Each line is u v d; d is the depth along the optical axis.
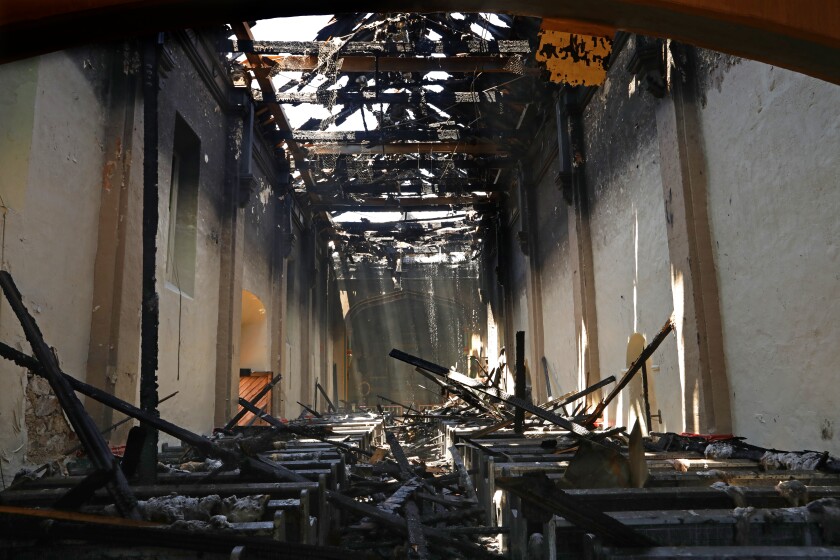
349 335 28.36
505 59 10.20
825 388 4.71
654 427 7.66
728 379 6.09
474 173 17.70
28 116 5.15
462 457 8.38
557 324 12.81
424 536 4.29
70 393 3.17
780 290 5.28
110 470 2.85
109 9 1.90
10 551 2.49
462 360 28.34
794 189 5.07
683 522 2.54
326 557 2.58
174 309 8.21
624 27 2.25
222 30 9.55
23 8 1.88
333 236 22.28
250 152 11.25
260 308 13.48
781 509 2.59
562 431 8.28
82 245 5.97
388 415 17.84
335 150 14.01
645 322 8.07
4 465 4.65
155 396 4.12
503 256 18.50
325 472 4.62
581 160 10.89
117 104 6.53
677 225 6.65
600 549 2.13
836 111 4.56
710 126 6.41
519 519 3.33
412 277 26.19
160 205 7.61
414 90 11.67
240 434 7.84
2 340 4.69
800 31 2.12
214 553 2.43
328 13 2.04
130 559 2.47
